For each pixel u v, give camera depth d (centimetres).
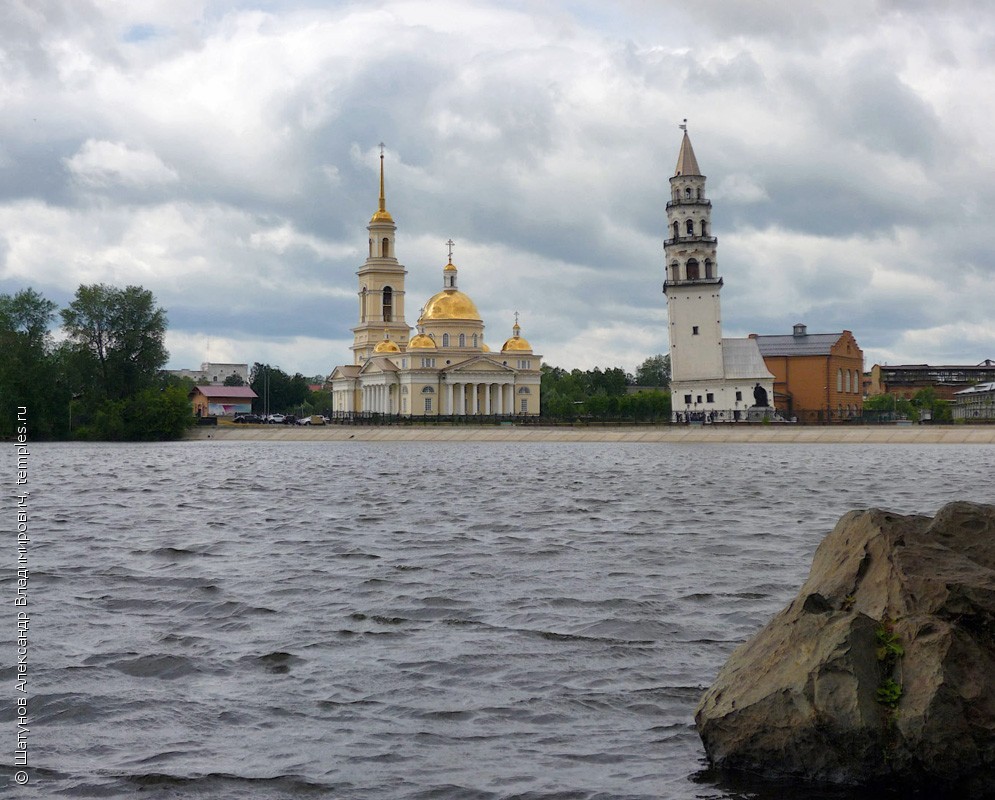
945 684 1714
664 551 4491
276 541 4894
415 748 2070
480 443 17762
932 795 1722
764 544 4684
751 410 18700
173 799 1850
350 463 11719
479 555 4406
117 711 2294
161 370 18588
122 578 3862
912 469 10019
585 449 15000
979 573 1831
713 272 19288
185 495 7538
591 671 2559
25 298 16738
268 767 1984
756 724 1850
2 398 16175
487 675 2536
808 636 1858
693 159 19500
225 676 2547
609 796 1833
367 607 3316
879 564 1903
